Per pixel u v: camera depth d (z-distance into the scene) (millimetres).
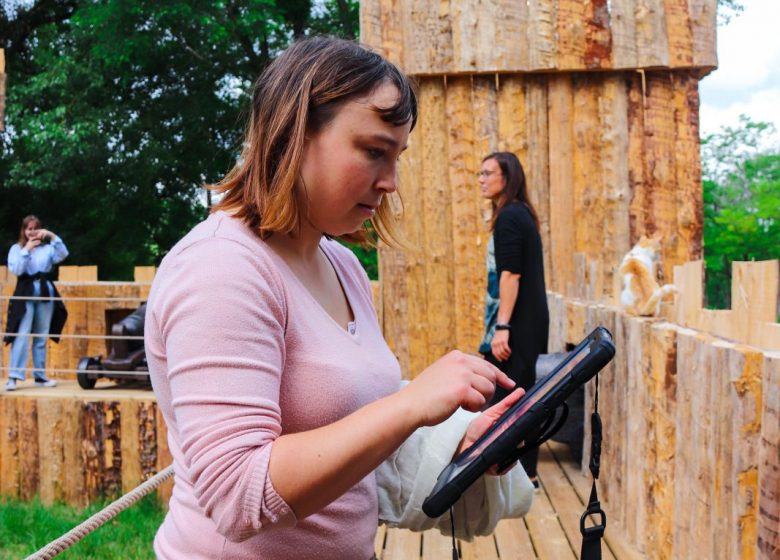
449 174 8125
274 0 19109
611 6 7992
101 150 19141
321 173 1405
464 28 8031
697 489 3203
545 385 1568
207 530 1405
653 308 4344
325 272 1600
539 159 8102
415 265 8094
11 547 6172
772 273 2807
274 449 1220
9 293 9477
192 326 1261
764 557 2523
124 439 7258
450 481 1433
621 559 3980
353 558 1528
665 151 8055
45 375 8289
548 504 4984
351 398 1422
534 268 4793
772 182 19781
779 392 2506
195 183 21375
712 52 7934
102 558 5961
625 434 4453
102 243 22188
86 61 19766
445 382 1288
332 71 1383
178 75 20750
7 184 19438
